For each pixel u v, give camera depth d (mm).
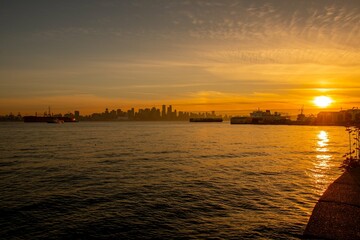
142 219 13500
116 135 96938
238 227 12117
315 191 18203
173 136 92000
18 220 13516
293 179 22250
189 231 11922
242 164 31141
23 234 11891
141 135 97562
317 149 49688
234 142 66875
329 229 9781
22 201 16609
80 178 23406
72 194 18188
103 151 45062
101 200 16828
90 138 79938
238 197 16984
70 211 14820
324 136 97125
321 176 23484
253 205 15258
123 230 12203
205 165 30484
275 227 11922
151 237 11445
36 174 25281
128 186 20375
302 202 15688
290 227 11875
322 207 11828
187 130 147750
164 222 13055
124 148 50312
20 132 118688
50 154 40781
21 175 24812
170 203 16031
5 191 19016
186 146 54969
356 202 12359
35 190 19312
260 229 11758
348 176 17344
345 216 10828
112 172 26156
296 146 56156
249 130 152625
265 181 21578
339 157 37562
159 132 122438
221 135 100250
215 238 11125
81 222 13211
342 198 12906
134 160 34562
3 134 101625
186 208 15062
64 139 75312
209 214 13984
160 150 46938
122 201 16578
